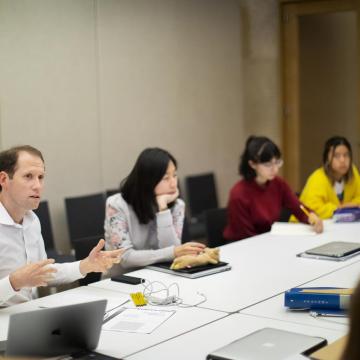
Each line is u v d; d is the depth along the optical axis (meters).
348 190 4.28
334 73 6.27
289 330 1.93
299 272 2.67
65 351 1.75
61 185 4.81
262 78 6.46
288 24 6.33
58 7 4.70
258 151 3.68
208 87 6.05
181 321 2.04
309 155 6.62
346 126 6.24
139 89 5.36
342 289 2.18
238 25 6.39
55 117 4.74
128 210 2.96
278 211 3.88
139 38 5.33
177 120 5.74
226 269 2.72
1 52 4.36
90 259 2.40
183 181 5.82
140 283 2.54
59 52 4.73
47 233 4.40
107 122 5.12
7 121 4.43
